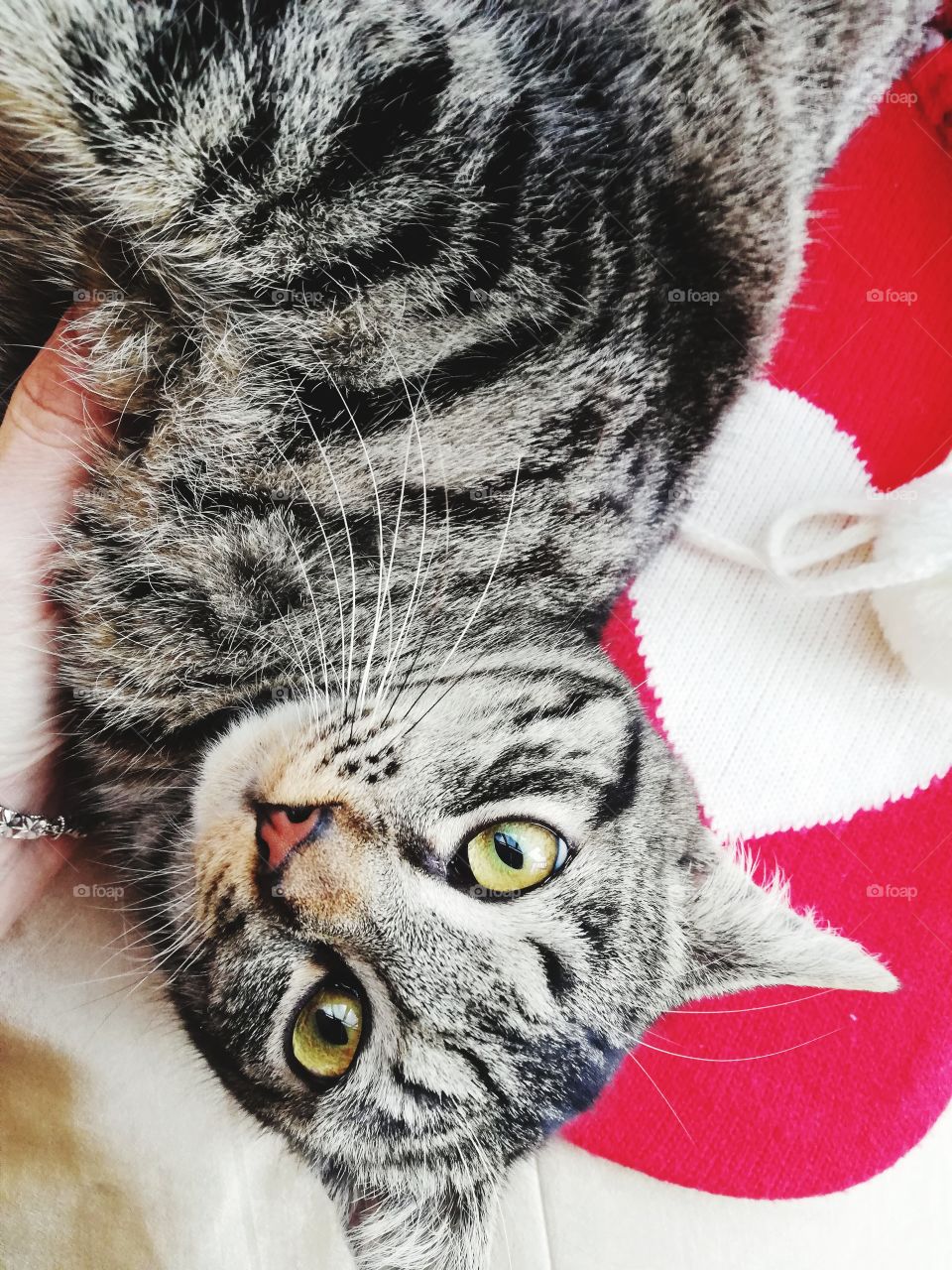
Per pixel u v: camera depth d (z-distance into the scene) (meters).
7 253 0.15
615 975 0.17
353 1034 0.16
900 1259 0.18
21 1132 0.19
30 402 0.16
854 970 0.18
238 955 0.16
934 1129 0.19
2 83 0.13
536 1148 0.18
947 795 0.18
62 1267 0.19
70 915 0.19
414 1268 0.17
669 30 0.15
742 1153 0.18
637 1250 0.18
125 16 0.13
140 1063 0.18
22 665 0.17
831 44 0.16
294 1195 0.18
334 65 0.13
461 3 0.14
